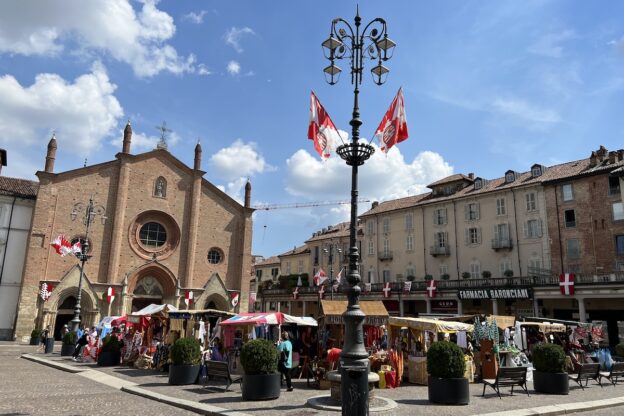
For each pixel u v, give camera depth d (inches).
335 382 476.7
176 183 1732.3
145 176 1668.3
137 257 1599.4
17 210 1544.0
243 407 461.1
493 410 468.4
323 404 463.5
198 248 1739.7
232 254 1820.9
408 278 2210.9
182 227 1716.3
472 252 1996.8
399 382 681.6
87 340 975.0
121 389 597.3
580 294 1512.1
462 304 1920.5
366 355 421.7
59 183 1507.1
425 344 810.8
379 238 2401.6
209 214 1792.6
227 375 582.9
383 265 2356.1
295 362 770.8
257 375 511.2
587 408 498.9
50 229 1464.1
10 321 1464.1
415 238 2228.1
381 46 534.9
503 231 1908.2
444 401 502.0
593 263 1632.6
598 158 1752.0
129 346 892.6
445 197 2148.1
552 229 1758.1
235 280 1809.8
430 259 2145.7
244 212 1868.8
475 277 1968.5
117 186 1603.1
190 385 629.0
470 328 762.2
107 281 1515.7
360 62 525.7
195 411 452.8
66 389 581.9
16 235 1525.6
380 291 2122.3
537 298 1622.8
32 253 1418.6
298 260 3048.7
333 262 2689.5
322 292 2285.9
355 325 431.8
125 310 1523.1
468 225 2031.3
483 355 737.6
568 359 783.7
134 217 1612.9
